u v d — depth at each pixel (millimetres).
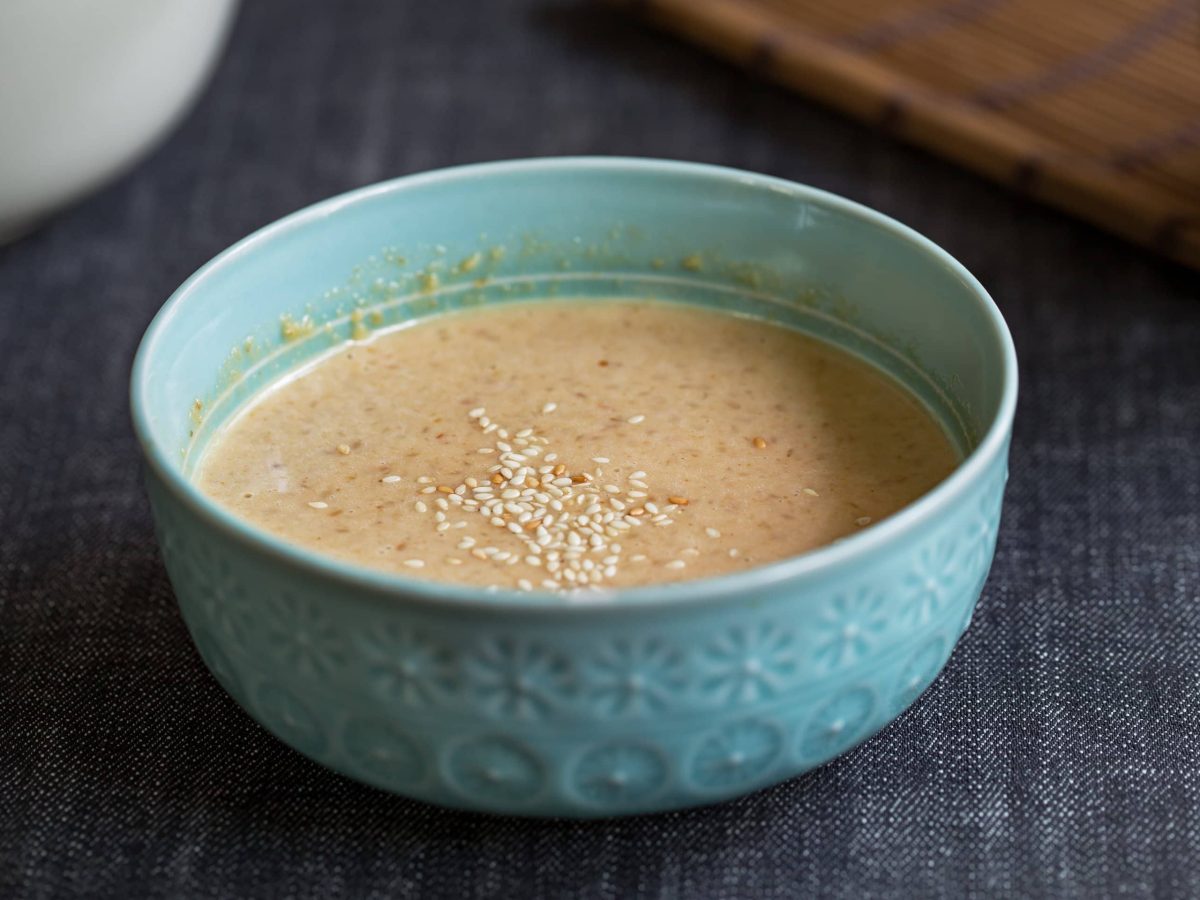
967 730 436
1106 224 571
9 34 513
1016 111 602
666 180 471
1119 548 479
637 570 416
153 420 409
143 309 562
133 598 472
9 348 548
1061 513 490
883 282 456
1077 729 436
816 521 427
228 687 408
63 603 471
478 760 383
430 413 458
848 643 382
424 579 414
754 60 640
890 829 416
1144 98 604
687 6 655
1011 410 400
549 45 672
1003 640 457
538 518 429
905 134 609
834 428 451
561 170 472
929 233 581
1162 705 441
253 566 379
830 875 407
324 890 406
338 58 667
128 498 500
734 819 417
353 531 427
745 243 473
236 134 631
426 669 374
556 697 374
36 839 418
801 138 623
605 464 442
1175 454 506
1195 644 455
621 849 412
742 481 438
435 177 469
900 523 378
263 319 459
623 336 478
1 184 546
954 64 623
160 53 550
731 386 463
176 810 422
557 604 365
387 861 410
